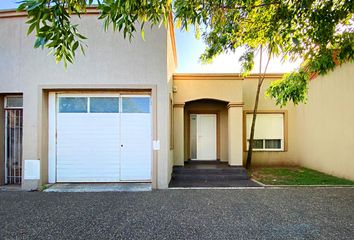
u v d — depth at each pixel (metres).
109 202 6.14
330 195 6.65
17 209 5.65
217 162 11.21
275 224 4.68
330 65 6.23
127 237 4.18
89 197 6.58
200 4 3.86
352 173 8.27
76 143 8.02
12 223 4.82
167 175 7.64
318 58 6.19
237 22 5.47
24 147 7.59
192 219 4.97
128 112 8.06
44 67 7.71
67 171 8.01
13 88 7.70
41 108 7.68
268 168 11.34
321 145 10.06
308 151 11.11
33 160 7.57
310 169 10.87
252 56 8.48
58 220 4.96
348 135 8.43
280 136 12.24
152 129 7.71
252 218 5.00
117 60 7.75
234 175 8.95
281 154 12.10
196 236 4.20
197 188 7.55
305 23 5.02
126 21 3.18
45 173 7.84
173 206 5.81
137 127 8.07
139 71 7.75
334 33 5.44
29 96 7.68
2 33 7.78
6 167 8.01
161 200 6.29
